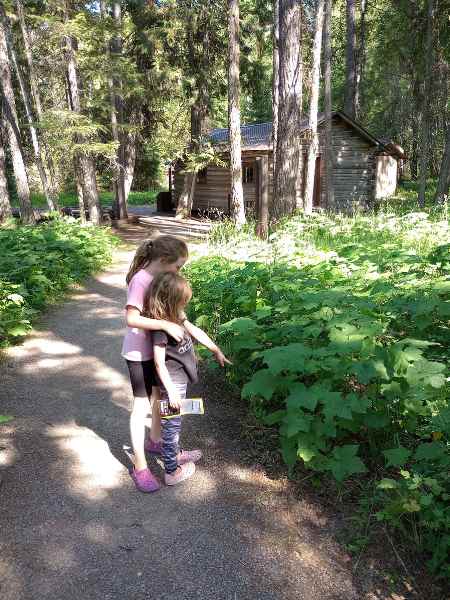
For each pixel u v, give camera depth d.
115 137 17.11
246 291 4.84
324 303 3.81
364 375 2.88
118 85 17.12
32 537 2.58
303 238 8.87
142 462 3.02
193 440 3.53
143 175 37.66
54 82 18.53
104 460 3.31
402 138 37.06
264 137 21.14
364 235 8.84
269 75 31.52
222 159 20.83
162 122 23.02
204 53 19.16
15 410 3.99
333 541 2.56
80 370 4.88
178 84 19.06
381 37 27.89
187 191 21.89
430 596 2.25
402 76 31.16
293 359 2.97
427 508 2.52
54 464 3.25
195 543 2.56
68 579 2.33
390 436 3.17
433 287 4.12
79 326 6.36
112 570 2.39
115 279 9.42
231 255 7.34
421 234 8.21
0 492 2.94
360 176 20.58
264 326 3.88
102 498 2.92
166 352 2.87
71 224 12.62
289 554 2.49
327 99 15.72
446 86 22.19
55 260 8.71
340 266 5.47
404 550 2.48
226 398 4.12
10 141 15.42
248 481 3.06
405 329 4.23
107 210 21.09
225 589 2.29
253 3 19.19
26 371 4.80
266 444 3.42
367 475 2.99
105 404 4.15
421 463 2.76
